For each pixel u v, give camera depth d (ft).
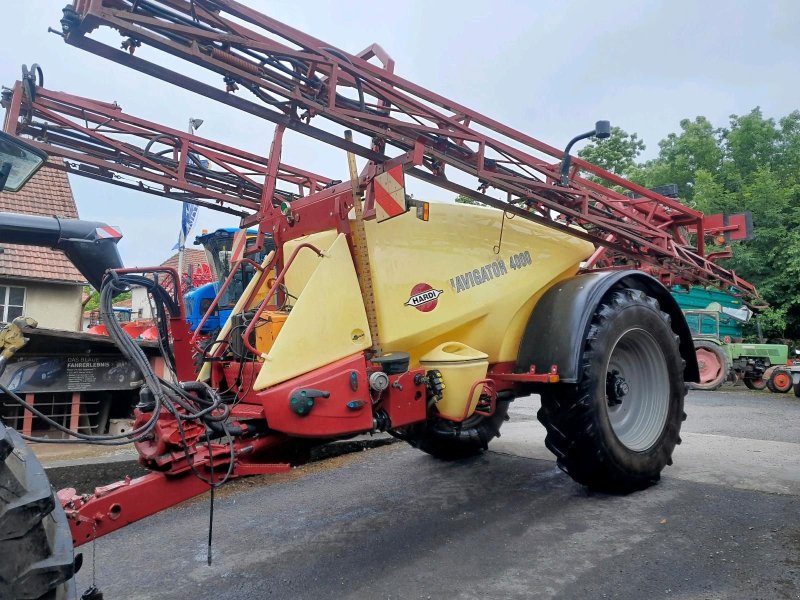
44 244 10.49
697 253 19.94
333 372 11.28
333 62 10.50
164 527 14.46
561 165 14.44
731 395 39.83
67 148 14.83
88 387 28.19
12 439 7.32
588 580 10.09
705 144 84.79
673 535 11.71
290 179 18.20
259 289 14.39
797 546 10.84
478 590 10.04
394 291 12.62
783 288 59.16
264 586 10.78
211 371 13.06
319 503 15.74
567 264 15.71
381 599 9.96
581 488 15.38
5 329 7.82
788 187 67.77
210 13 9.23
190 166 16.70
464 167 12.49
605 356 13.98
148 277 10.95
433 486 16.47
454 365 12.93
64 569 6.15
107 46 8.68
